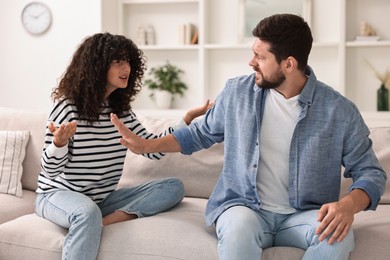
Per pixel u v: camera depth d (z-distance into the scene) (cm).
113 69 219
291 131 195
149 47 471
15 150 270
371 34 439
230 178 202
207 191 257
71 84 219
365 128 195
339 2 449
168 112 466
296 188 193
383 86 442
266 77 191
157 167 260
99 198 229
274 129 196
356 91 454
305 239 182
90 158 219
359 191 181
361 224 203
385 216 212
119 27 482
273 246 195
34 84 506
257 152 195
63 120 214
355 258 183
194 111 240
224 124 207
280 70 190
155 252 191
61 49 498
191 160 258
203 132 211
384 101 441
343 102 193
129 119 238
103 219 214
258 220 186
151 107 499
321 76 461
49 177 213
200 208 236
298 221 186
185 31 473
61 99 217
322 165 192
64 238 199
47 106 505
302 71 194
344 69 436
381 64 447
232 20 473
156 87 479
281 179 196
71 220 199
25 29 504
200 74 464
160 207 228
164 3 485
